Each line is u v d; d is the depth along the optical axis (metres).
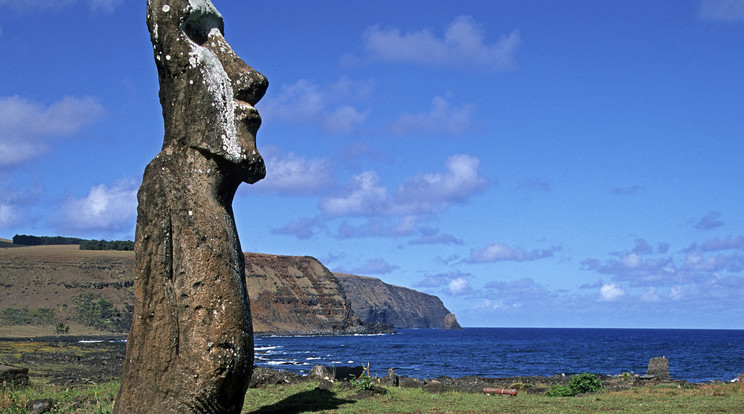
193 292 9.28
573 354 82.88
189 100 9.73
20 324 122.81
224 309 9.37
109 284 146.00
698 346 113.38
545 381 34.50
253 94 10.32
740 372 49.09
